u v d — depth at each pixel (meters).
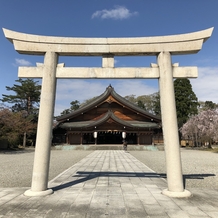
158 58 6.40
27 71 6.32
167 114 5.90
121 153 23.09
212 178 8.66
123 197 5.35
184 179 8.43
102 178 7.99
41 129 5.84
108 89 35.31
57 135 38.19
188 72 6.30
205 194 5.70
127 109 35.78
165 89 6.06
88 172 9.62
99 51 6.37
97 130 31.16
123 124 30.31
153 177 8.24
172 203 4.88
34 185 5.59
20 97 41.50
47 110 5.97
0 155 20.97
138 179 7.79
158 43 6.36
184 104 40.06
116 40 6.38
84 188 6.31
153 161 15.14
